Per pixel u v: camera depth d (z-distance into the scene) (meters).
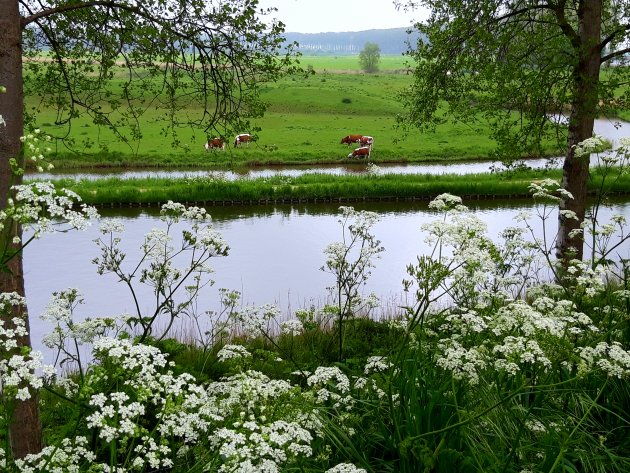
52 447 3.81
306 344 10.91
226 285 19.55
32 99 47.28
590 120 13.02
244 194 35.56
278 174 44.94
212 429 4.69
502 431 5.10
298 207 35.28
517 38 13.86
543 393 5.55
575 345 6.50
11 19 5.51
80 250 23.03
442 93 14.79
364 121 83.44
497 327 5.41
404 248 24.94
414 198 37.41
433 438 4.85
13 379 3.50
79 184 36.88
